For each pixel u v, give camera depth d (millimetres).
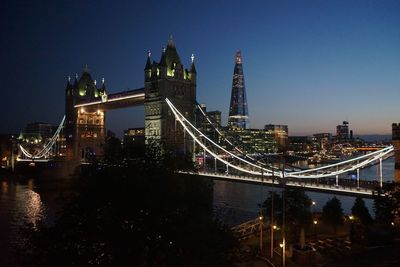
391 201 61656
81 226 31547
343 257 51375
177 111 146250
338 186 74625
